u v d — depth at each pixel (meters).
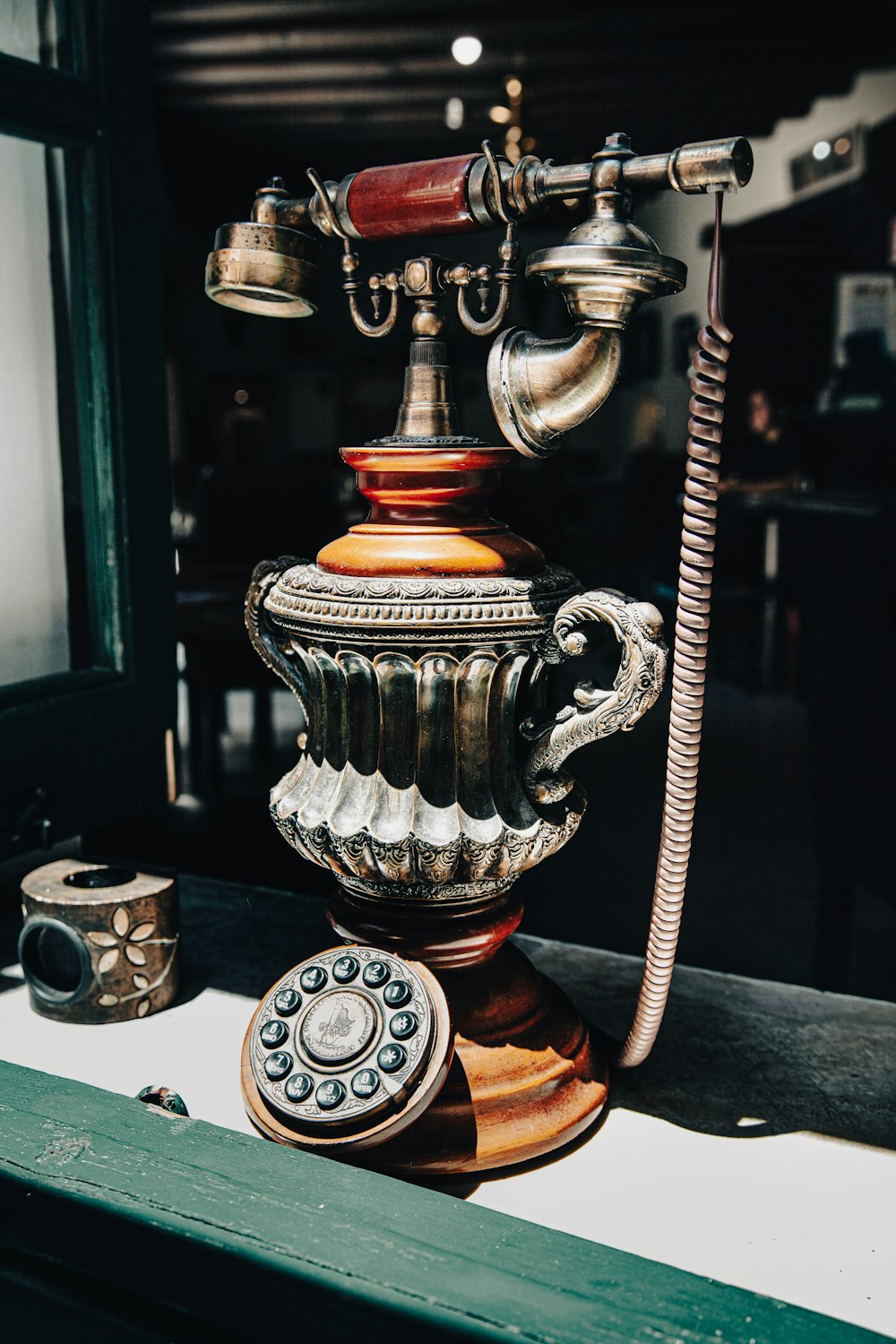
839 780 1.96
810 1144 0.76
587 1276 0.54
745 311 4.90
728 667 3.83
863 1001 0.98
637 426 5.41
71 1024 0.91
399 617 0.70
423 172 0.72
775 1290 0.62
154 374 1.18
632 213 0.68
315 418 7.49
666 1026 0.93
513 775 0.76
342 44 5.78
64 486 1.15
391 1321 0.52
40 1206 0.61
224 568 3.23
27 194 1.08
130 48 1.13
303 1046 0.71
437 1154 0.70
